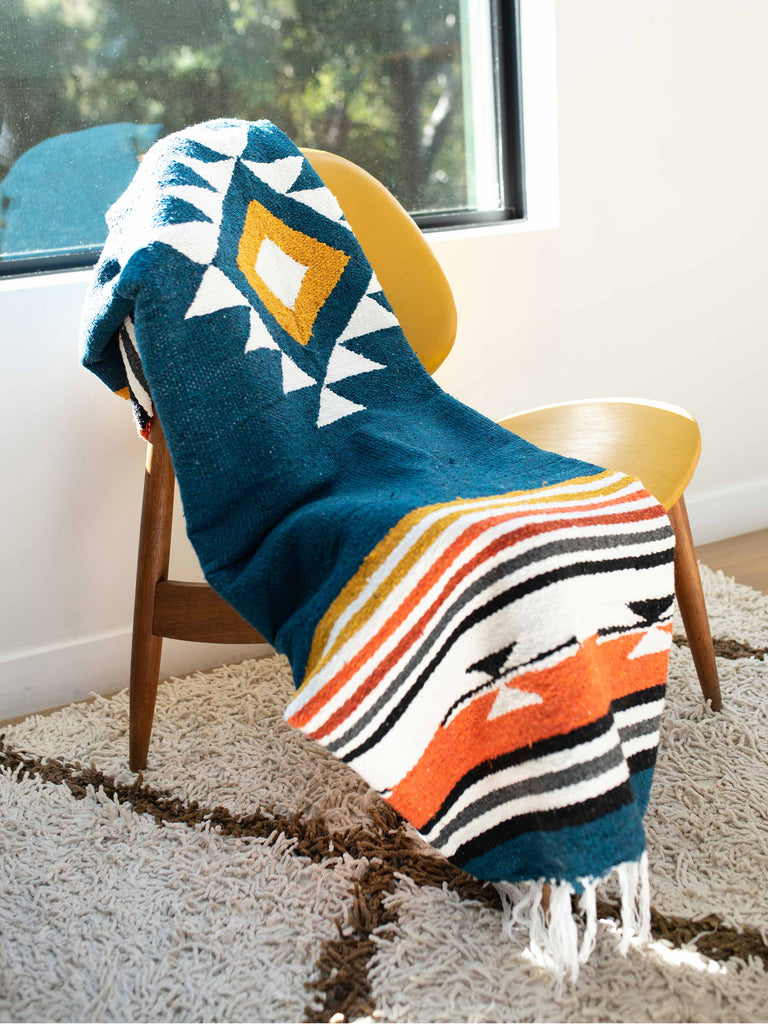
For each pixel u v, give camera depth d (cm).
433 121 154
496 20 153
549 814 71
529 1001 77
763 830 95
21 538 132
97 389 131
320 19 142
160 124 137
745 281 170
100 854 99
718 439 175
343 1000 78
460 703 75
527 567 71
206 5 135
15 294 124
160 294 85
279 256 104
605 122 151
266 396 89
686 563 112
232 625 107
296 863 95
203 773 113
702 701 120
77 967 84
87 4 129
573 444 106
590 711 70
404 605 73
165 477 107
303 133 146
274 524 87
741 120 161
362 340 104
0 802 109
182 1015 78
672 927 83
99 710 133
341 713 71
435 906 87
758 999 75
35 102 130
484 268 149
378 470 91
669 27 152
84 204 137
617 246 158
